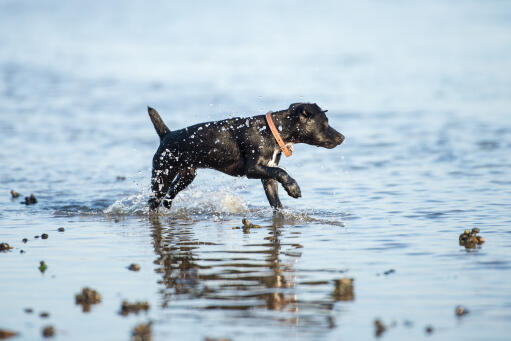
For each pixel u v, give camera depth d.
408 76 33.81
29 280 8.13
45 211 12.50
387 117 24.00
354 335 6.39
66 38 53.59
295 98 27.78
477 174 14.91
